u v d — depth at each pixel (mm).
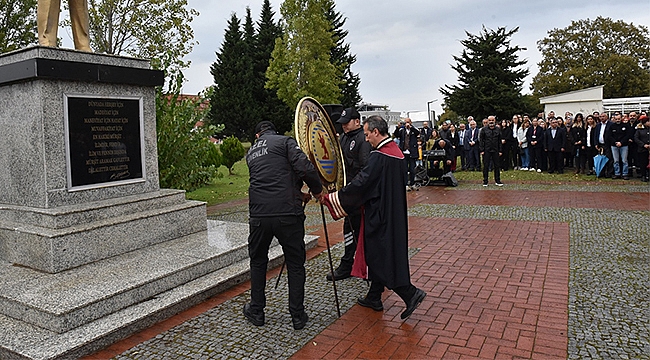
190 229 6332
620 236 7039
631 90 41000
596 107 21109
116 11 19531
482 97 31000
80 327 4020
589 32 43250
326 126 5078
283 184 4117
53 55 5203
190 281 5074
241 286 5320
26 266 4992
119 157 5895
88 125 5535
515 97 30766
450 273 5574
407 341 3906
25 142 5297
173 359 3693
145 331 4207
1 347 3707
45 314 3969
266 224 4078
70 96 5336
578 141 14484
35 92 5125
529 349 3707
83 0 6121
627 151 13312
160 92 9562
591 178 13812
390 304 4719
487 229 7789
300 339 3990
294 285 4184
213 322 4371
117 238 5363
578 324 4117
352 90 43938
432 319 4320
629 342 3766
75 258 4945
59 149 5270
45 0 5566
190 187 10453
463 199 11117
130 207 5711
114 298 4301
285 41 34438
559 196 11000
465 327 4133
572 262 5852
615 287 4961
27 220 5211
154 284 4676
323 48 34469
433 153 13414
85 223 5227
